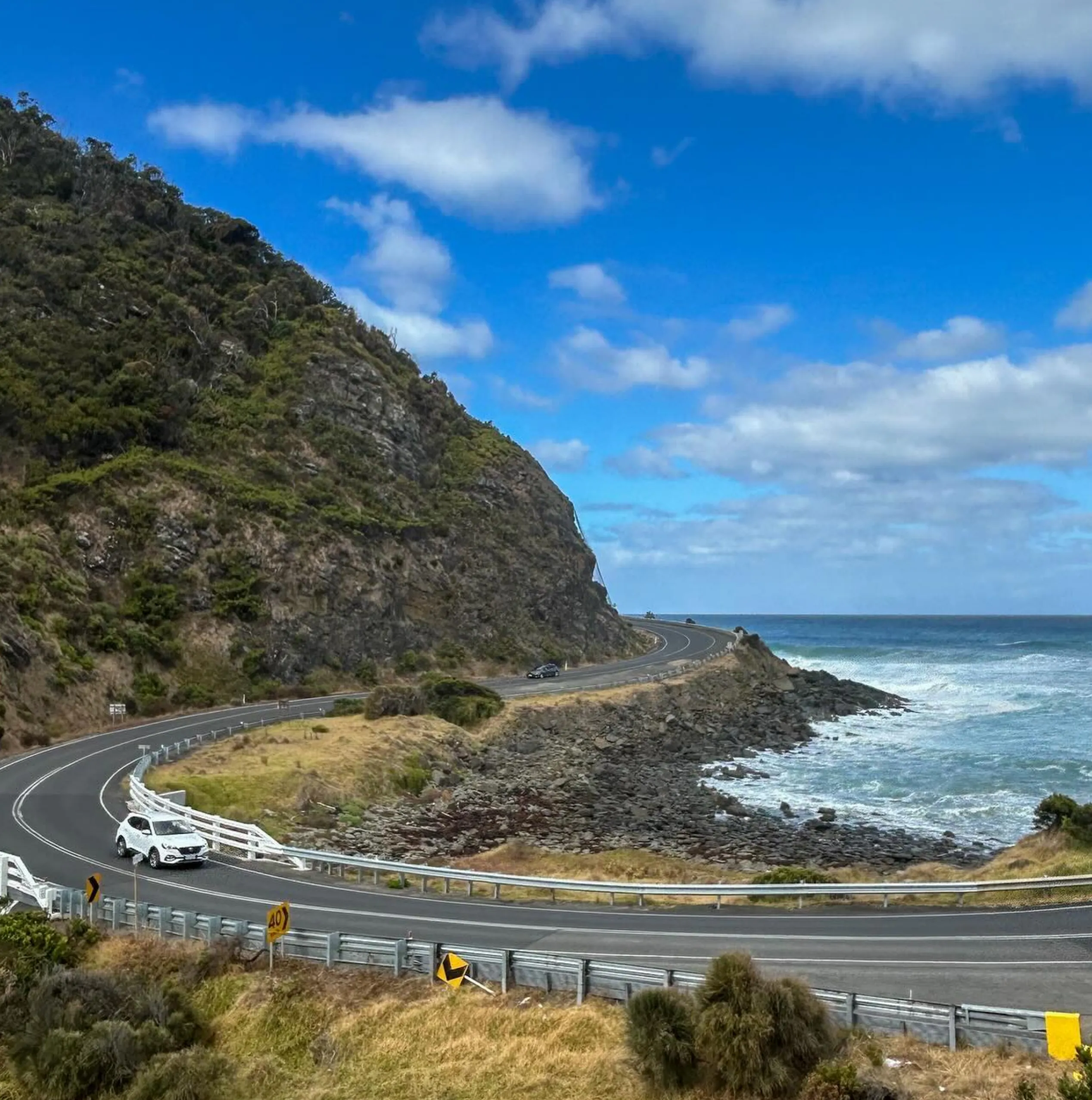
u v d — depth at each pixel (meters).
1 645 56.88
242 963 21.69
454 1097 16.95
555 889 28.84
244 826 33.75
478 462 115.50
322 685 77.81
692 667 94.44
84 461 81.12
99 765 48.03
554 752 64.31
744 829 46.16
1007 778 57.97
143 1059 18.25
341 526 89.56
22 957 21.11
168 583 74.75
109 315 98.81
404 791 50.88
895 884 25.91
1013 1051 15.59
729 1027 15.54
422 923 24.47
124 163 128.12
